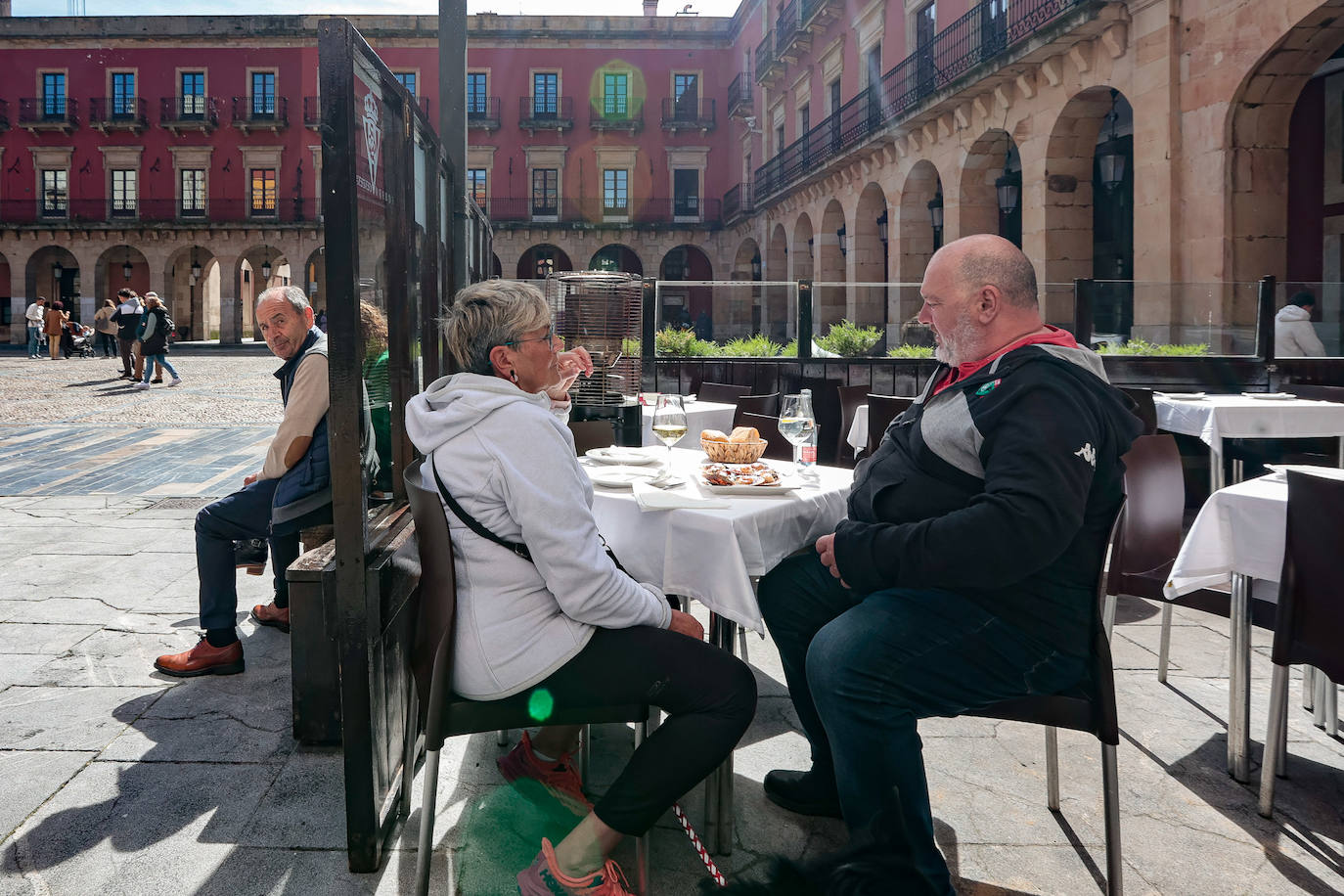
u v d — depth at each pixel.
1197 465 6.15
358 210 1.96
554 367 1.89
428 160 3.05
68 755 2.43
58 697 2.81
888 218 17.36
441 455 1.75
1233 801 2.28
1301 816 2.21
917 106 14.73
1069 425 1.66
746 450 2.68
